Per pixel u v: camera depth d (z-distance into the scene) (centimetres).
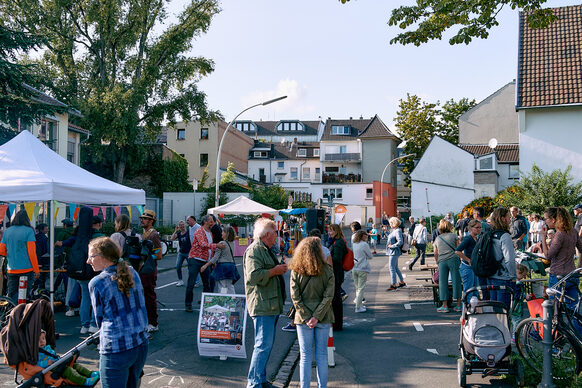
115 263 404
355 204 6300
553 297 562
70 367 459
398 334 796
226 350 641
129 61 3042
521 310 762
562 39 2483
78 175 931
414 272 1686
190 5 3145
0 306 724
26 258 793
